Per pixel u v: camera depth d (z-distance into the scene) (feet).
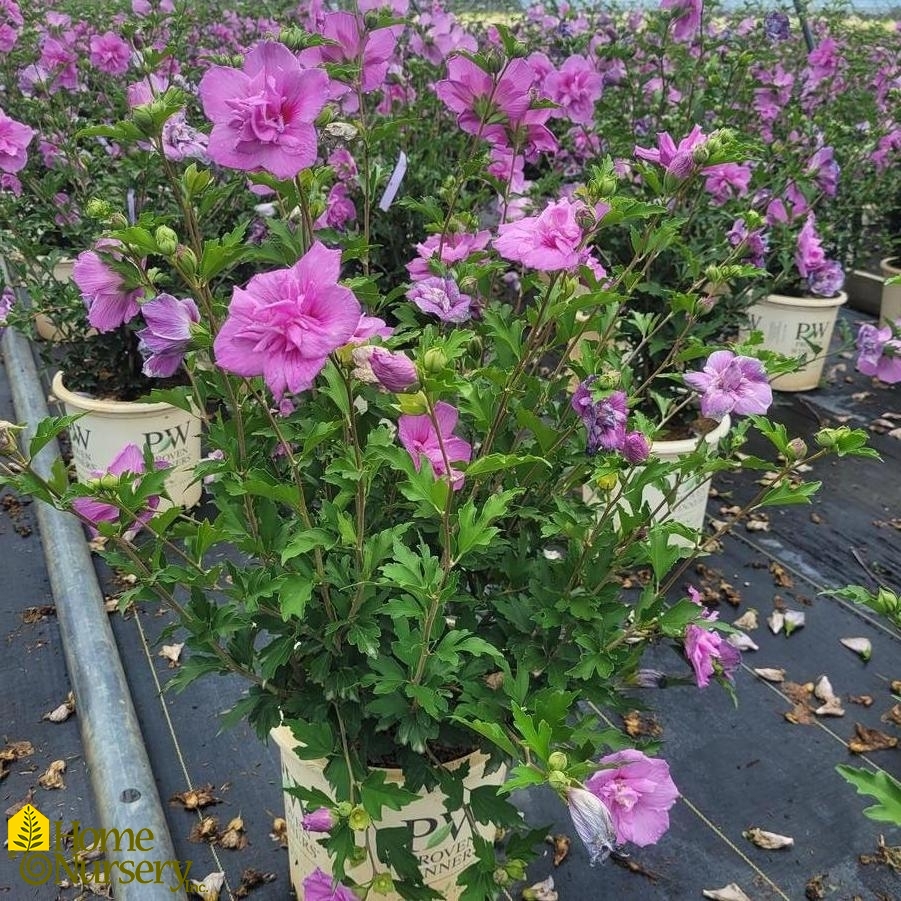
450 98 7.57
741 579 12.45
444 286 6.95
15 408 15.79
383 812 6.26
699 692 10.36
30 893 8.02
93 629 10.37
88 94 16.49
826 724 9.97
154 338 5.21
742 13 19.44
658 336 12.56
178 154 8.61
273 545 6.09
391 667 5.63
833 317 17.25
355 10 7.44
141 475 5.42
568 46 16.62
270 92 4.89
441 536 6.11
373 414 6.79
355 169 10.53
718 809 8.88
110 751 8.81
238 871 8.13
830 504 14.30
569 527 6.16
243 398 6.32
